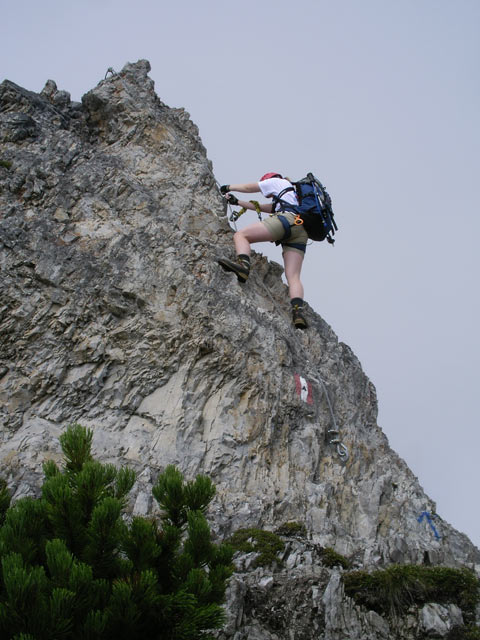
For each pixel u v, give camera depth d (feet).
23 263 26.43
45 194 29.09
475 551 25.13
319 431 26.23
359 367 32.09
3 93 32.76
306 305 31.99
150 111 33.88
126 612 14.20
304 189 29.27
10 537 14.69
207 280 27.68
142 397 24.93
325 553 21.80
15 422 23.43
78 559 15.05
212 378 25.67
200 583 15.20
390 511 24.93
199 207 30.91
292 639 19.16
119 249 27.71
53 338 25.25
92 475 15.76
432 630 20.01
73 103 34.99
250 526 22.30
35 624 13.11
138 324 26.11
